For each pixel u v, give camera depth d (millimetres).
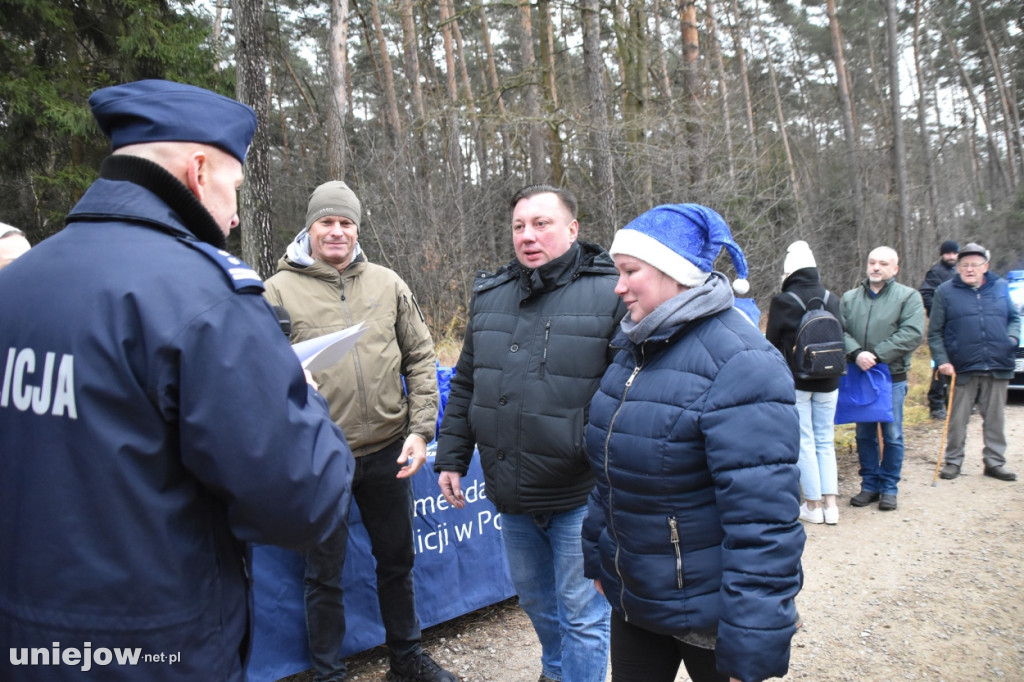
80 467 1064
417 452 2602
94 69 11289
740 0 24172
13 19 9930
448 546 3297
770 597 1511
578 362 2266
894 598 3652
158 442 1084
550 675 2674
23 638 1088
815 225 15688
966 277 5531
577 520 2344
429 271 10336
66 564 1066
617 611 1905
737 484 1543
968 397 5617
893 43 16328
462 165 11500
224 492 1110
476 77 25500
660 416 1662
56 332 1089
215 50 11977
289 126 23266
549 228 2334
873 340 4734
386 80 16219
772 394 1578
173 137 1221
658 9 12375
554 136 11383
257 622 2809
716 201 9617
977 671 2961
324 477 1193
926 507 5012
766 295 9898
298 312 2602
